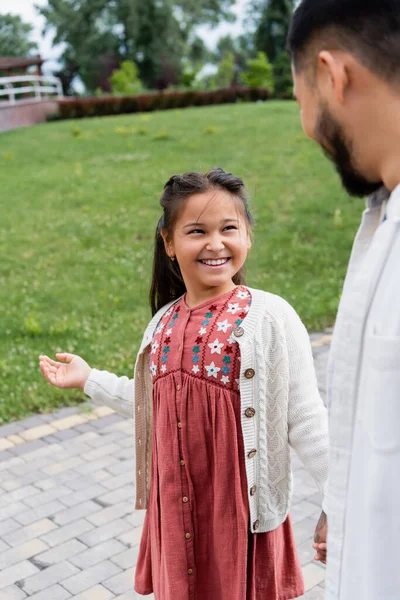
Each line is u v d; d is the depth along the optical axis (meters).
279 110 18.05
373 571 1.04
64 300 6.74
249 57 48.00
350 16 1.00
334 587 1.13
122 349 5.45
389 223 1.06
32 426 4.20
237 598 1.64
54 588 2.71
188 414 1.69
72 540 3.03
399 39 0.97
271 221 8.74
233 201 1.72
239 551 1.64
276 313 1.71
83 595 2.67
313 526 3.02
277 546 1.80
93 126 17.64
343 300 1.14
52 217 9.67
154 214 9.51
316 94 1.07
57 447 3.92
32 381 4.83
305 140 13.26
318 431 1.68
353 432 1.11
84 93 39.47
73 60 39.12
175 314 1.82
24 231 9.13
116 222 9.27
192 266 1.73
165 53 38.75
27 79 21.48
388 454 1.01
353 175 1.10
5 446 3.94
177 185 1.73
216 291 1.77
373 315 1.06
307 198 9.55
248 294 1.75
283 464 1.74
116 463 3.72
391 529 1.02
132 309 6.46
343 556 1.12
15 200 10.67
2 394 4.63
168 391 1.73
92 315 6.34
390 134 1.02
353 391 1.10
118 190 10.82
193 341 1.71
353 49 1.00
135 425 1.89
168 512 1.70
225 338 1.68
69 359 2.05
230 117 17.20
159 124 16.91
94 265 7.79
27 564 2.87
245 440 1.65
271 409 1.69
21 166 13.12
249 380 1.65
